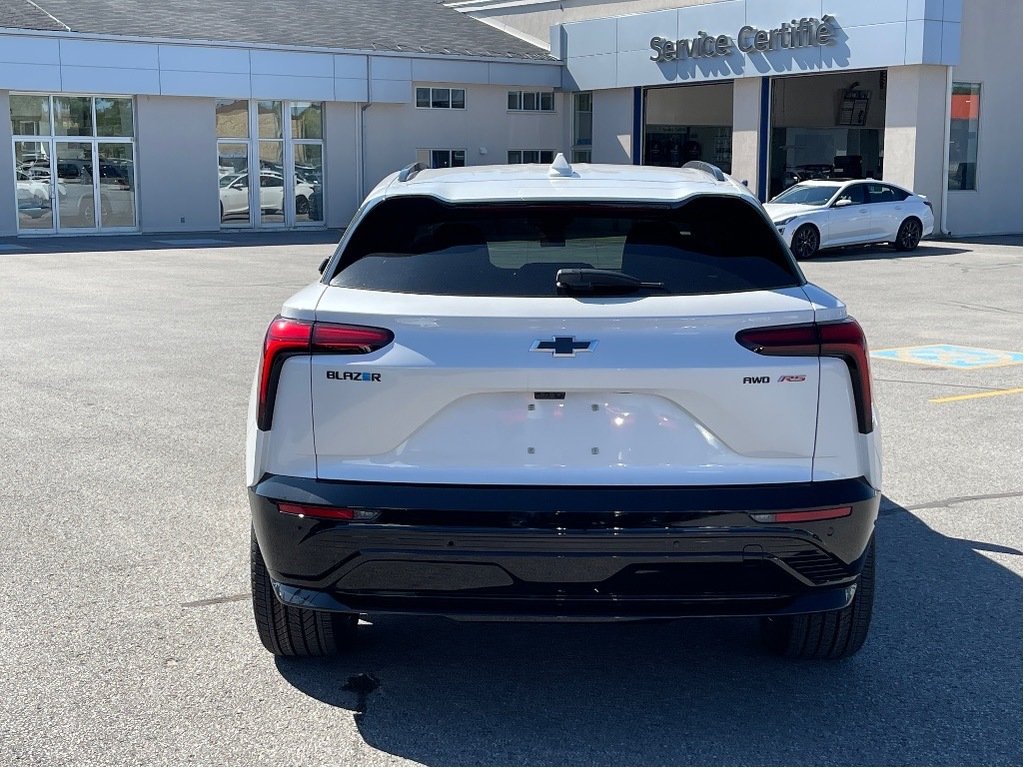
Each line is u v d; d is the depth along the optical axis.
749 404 3.33
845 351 3.39
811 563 3.38
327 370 3.38
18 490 6.15
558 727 3.56
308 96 31.56
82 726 3.53
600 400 3.33
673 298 3.42
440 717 3.62
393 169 33.75
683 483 3.33
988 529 5.56
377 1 39.09
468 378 3.31
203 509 5.84
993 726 3.56
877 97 35.66
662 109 34.31
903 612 4.51
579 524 3.28
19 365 10.12
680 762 3.33
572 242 3.71
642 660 4.10
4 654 4.06
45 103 28.72
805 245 21.89
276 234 30.58
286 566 3.45
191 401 8.52
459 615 3.38
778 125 34.19
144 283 17.69
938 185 27.44
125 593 4.68
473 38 36.44
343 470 3.40
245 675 3.92
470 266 3.59
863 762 3.33
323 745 3.43
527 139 35.91
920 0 25.72
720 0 30.23
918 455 6.98
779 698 3.77
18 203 28.72
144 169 30.17
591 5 35.53
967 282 17.69
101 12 30.59
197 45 29.84
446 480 3.35
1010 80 28.61
